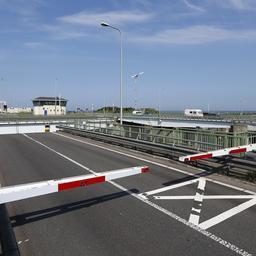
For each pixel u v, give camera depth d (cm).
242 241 553
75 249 526
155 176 1098
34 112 9919
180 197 827
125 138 2031
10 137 2962
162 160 1493
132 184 975
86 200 805
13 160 1509
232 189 907
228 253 508
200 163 1262
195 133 1548
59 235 585
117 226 626
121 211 717
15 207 749
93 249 525
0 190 478
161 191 890
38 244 547
